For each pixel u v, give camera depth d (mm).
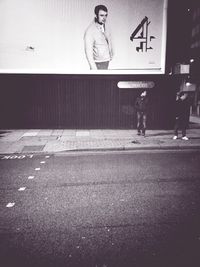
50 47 13141
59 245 4082
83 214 5098
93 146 10328
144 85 13609
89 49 13195
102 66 13375
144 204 5516
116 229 4535
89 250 3947
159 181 6863
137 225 4664
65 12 12812
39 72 13328
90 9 12820
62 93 13695
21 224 4746
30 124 14000
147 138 11781
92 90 13695
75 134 12742
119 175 7355
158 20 12977
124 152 9836
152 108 13898
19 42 13047
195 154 9539
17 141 11305
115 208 5344
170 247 4016
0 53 13117
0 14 12727
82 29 12992
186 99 11312
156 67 13438
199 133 13039
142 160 8805
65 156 9367
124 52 13273
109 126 14102
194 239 4227
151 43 13203
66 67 13344
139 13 12906
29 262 3699
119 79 13570
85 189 6363
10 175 7438
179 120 11500
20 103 13742
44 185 6664
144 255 3824
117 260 3719
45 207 5422
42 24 12906
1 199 5840
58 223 4762
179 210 5238
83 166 8211
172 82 13688
